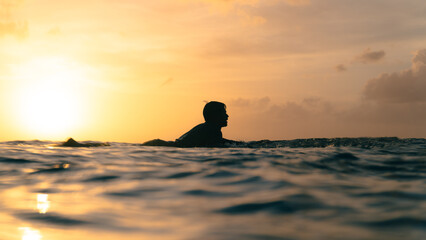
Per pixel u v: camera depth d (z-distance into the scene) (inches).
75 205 108.2
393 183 130.6
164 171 164.7
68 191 128.2
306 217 88.7
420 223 81.5
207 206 102.7
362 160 191.8
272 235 76.8
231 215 92.9
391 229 78.2
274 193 114.6
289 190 117.8
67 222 91.2
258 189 122.0
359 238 73.4
